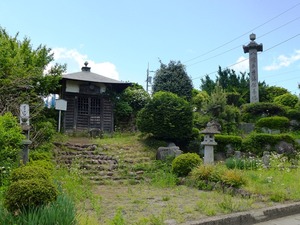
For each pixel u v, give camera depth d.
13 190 3.62
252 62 19.84
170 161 10.08
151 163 10.05
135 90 18.08
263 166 9.13
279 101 19.06
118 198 6.40
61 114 15.52
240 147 12.84
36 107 10.43
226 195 6.50
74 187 6.67
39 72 10.56
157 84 19.62
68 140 12.45
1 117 6.61
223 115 15.30
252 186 6.88
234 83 24.47
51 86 11.98
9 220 3.40
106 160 10.16
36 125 10.05
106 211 5.18
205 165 8.07
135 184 8.29
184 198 6.43
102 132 15.48
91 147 11.19
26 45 11.27
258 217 5.13
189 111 12.53
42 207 3.54
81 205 5.47
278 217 5.47
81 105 16.20
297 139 13.98
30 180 3.78
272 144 12.84
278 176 7.89
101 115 16.44
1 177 5.62
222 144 12.67
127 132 16.36
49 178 4.75
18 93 9.53
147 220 4.44
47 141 10.05
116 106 16.94
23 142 6.64
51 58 12.20
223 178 7.21
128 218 4.69
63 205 3.70
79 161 9.56
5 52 9.30
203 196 6.48
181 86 19.31
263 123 15.52
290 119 16.30
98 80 16.23
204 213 5.03
